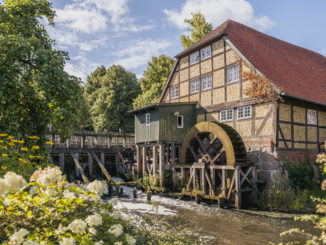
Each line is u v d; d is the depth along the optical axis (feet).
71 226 8.27
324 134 49.85
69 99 22.24
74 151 59.06
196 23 81.71
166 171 53.52
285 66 53.01
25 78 20.61
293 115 44.78
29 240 7.51
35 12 26.53
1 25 23.17
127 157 69.46
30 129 21.03
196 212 35.32
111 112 115.96
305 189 39.29
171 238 18.35
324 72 63.21
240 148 42.75
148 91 104.42
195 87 58.39
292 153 43.65
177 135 55.62
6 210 8.55
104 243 9.30
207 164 43.78
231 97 49.90
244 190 39.99
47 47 26.78
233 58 49.75
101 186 10.02
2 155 15.79
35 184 9.21
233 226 28.58
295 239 24.06
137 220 18.84
